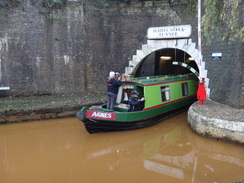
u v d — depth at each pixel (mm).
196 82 11094
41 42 10070
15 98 9641
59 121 8375
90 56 11023
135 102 7480
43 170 5113
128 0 10750
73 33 10438
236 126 5742
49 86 10383
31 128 7754
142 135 7270
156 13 10703
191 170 5086
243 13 6594
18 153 5973
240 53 6695
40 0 9836
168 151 6168
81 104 8953
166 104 8586
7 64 9523
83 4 10547
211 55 8438
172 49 12859
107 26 11109
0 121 7836
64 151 6117
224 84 7648
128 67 11359
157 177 4793
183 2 9742
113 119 6879
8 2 9258
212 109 7039
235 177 4719
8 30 9406
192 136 6797
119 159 5727
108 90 7512
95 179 4730
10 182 4609
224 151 5855
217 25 7504
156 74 13062
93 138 6934
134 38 11211
